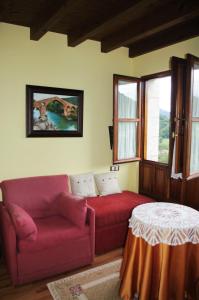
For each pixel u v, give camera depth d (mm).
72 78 3457
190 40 3186
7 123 3045
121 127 3822
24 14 2715
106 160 3889
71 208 2643
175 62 3031
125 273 2105
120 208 3004
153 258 1946
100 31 3086
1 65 2945
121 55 3879
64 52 3352
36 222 2648
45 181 2947
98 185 3602
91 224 2598
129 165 4148
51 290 2242
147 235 1951
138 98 3883
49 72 3270
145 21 2787
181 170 3225
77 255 2533
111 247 2943
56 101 3350
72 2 2131
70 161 3557
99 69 3682
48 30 2936
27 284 2324
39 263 2332
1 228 2688
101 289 2256
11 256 2215
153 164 3896
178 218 2098
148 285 1941
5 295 2178
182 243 1898
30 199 2766
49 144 3361
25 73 3104
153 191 3953
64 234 2428
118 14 2400
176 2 2402
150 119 4145
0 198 3045
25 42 3064
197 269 2004
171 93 3094
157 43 3395
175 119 3123
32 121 3193
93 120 3709
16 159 3146
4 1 2404
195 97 3121
